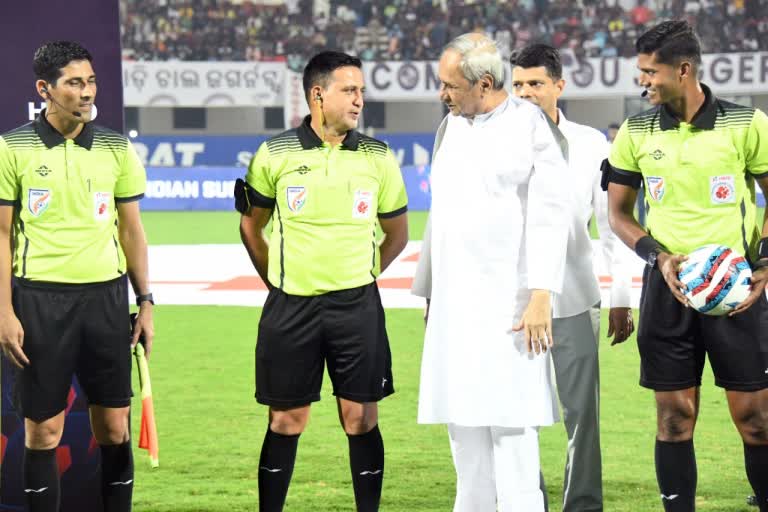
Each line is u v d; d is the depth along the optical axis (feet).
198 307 98.43
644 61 32.27
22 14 35.99
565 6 265.75
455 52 30.99
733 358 32.91
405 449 50.39
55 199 32.71
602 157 37.22
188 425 55.36
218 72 245.24
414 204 216.74
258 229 36.45
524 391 31.68
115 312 33.94
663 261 32.78
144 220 195.00
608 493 42.86
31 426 33.63
